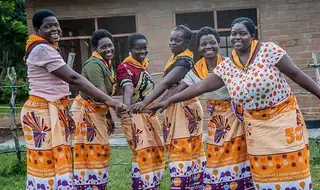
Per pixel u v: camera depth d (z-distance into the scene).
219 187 4.26
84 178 4.65
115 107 4.10
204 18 10.03
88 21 10.24
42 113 3.93
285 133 3.79
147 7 10.04
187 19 10.06
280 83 3.78
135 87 4.64
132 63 4.64
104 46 4.56
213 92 4.25
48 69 3.87
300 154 3.81
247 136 3.97
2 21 13.66
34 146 3.96
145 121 4.69
